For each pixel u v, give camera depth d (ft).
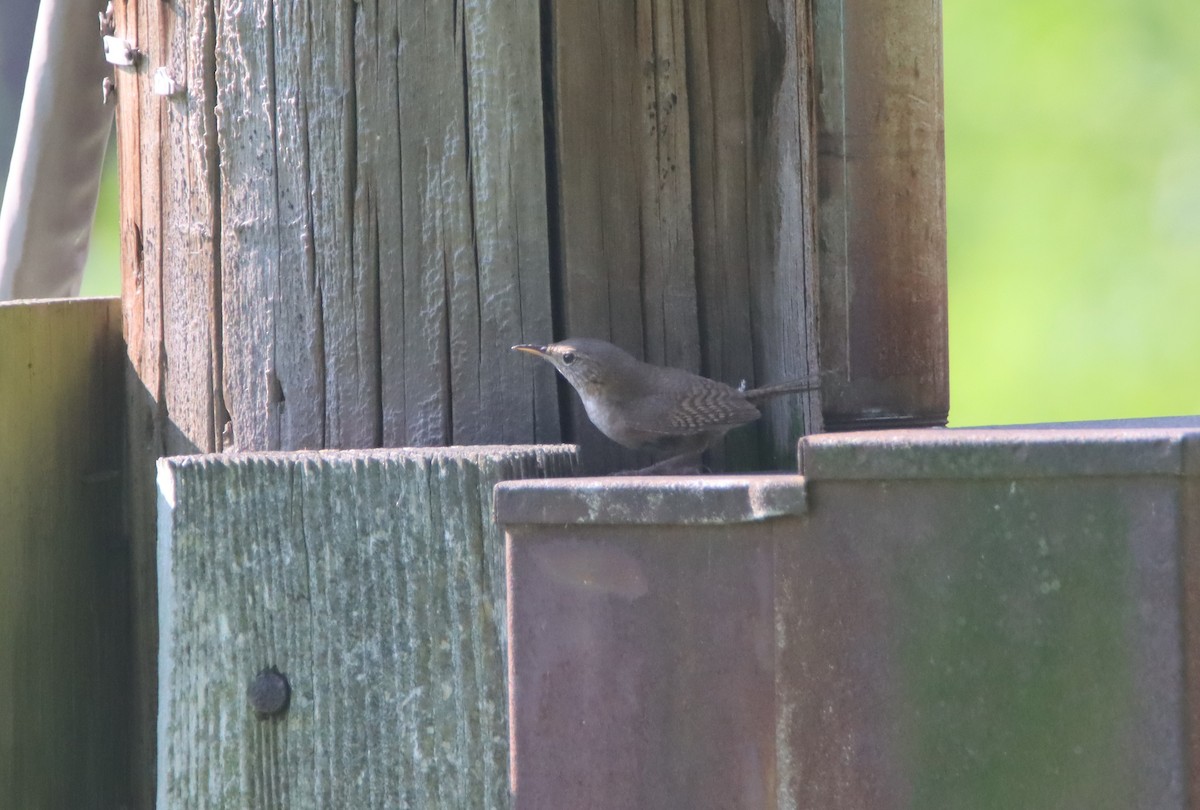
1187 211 50.75
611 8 19.26
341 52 18.70
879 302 22.59
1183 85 51.03
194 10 19.56
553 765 14.26
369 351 18.84
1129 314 50.55
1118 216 51.16
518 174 18.67
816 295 19.60
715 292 20.15
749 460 22.24
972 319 51.49
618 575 13.96
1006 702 12.58
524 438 18.69
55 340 20.17
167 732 17.30
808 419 19.86
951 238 51.96
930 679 12.78
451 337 18.71
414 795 16.35
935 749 12.78
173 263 20.16
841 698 13.04
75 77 26.14
